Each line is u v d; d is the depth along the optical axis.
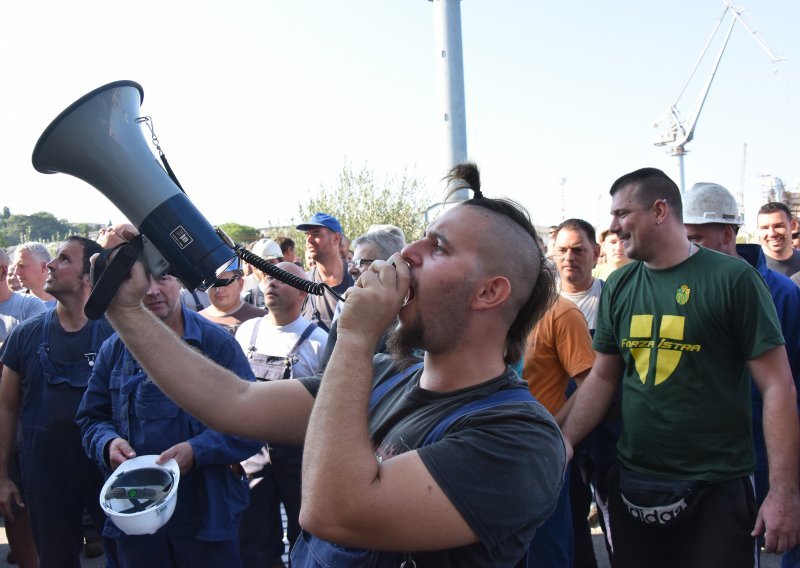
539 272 1.53
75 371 3.21
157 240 1.62
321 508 1.18
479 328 1.43
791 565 2.89
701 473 2.47
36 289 5.63
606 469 3.05
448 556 1.30
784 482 2.34
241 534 3.34
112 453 2.55
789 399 2.37
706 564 2.43
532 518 1.27
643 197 2.59
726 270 2.48
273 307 3.57
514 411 1.34
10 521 3.54
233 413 1.66
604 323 2.85
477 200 1.49
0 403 3.33
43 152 1.64
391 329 1.64
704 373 2.49
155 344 1.66
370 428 1.55
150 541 2.59
